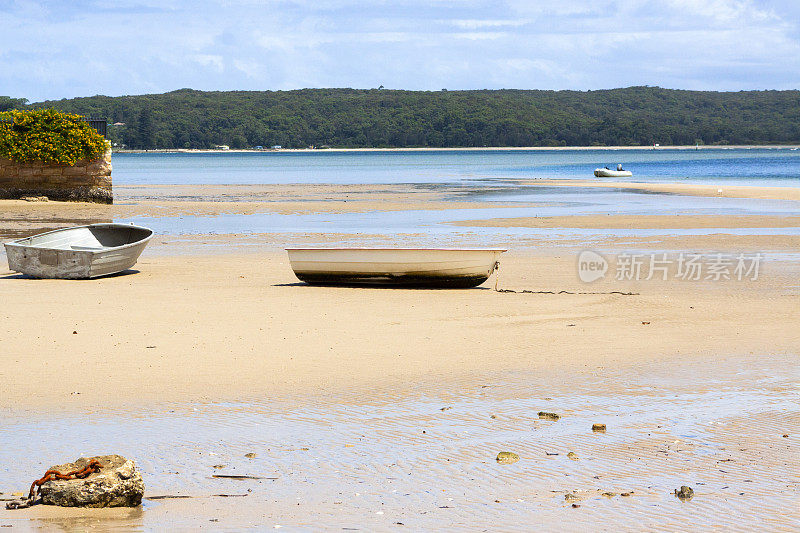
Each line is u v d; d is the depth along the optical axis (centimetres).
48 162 5381
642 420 1103
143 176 10625
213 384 1299
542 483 875
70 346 1561
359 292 2217
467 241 3438
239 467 927
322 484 874
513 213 4788
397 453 974
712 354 1497
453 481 882
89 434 1049
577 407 1169
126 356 1484
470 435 1042
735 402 1188
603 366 1411
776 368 1391
